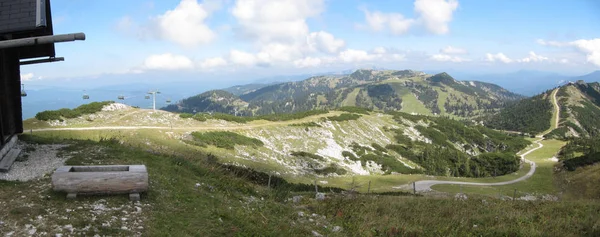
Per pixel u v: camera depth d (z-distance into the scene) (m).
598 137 163.38
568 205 18.61
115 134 51.88
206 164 18.16
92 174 10.02
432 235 11.91
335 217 13.55
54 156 14.22
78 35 9.57
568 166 87.25
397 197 20.75
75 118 59.97
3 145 13.87
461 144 148.38
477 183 72.56
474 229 12.75
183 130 64.00
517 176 88.12
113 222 8.77
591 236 12.22
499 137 177.62
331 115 122.94
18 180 11.02
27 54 17.59
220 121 84.81
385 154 97.12
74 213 8.85
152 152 17.92
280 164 63.94
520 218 14.65
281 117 105.56
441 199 20.55
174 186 12.46
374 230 12.04
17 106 16.62
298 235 10.65
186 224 9.52
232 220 10.54
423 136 137.25
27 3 11.90
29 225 8.00
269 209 12.80
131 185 10.36
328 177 63.78
